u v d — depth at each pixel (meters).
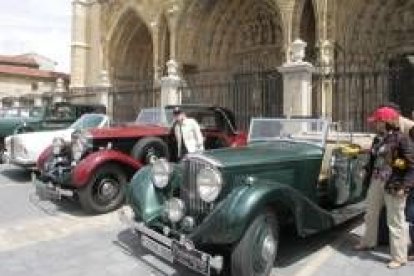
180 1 24.52
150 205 6.42
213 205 5.70
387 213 6.38
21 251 6.87
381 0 18.78
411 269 6.14
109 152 9.26
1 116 17.41
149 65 31.31
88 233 7.80
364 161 8.34
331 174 7.44
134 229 6.37
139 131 10.51
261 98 20.53
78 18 33.84
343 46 18.53
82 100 30.02
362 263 6.38
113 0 29.56
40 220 8.69
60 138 10.12
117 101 27.44
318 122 7.59
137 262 6.36
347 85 18.12
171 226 6.09
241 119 21.98
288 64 15.48
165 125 11.41
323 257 6.63
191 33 24.92
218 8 24.70
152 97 25.59
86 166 8.89
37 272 6.01
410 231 6.69
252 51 24.67
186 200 6.10
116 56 30.22
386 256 6.64
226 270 5.81
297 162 6.68
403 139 6.11
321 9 18.16
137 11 27.86
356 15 18.91
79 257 6.58
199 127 10.98
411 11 18.56
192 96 22.61
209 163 5.75
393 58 18.14
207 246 5.63
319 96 16.91
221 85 22.03
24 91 49.94
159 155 10.52
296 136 7.74
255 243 5.43
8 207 9.75
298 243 7.26
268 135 8.04
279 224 6.17
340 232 7.87
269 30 23.75
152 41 28.28
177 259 5.59
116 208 9.36
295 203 5.83
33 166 12.28
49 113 16.25
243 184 5.66
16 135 12.67
